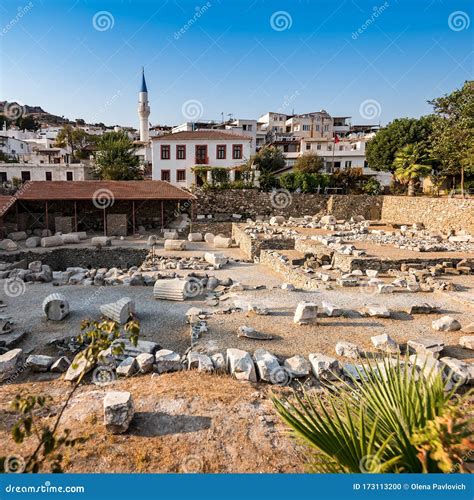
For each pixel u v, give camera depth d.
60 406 6.84
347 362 8.41
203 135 47.00
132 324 4.82
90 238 30.55
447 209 29.77
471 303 12.41
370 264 18.28
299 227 32.59
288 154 62.53
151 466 5.21
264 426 6.16
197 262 21.73
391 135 44.28
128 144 48.72
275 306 12.62
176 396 7.04
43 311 12.30
